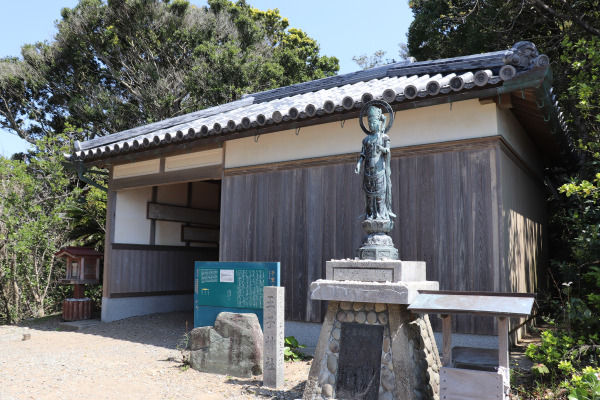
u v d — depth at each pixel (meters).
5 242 10.91
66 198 11.75
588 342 5.40
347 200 7.06
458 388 3.65
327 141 7.36
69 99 21.34
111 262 10.15
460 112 6.31
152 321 9.97
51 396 4.78
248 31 22.09
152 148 8.61
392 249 4.45
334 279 4.45
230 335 5.76
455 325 6.05
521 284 6.93
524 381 4.81
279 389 5.05
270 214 7.80
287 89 10.73
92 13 20.09
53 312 12.56
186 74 20.06
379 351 4.20
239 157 8.29
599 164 7.84
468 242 6.06
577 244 6.77
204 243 12.27
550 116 6.62
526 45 5.36
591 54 7.48
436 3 13.64
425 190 6.43
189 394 4.91
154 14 20.27
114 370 5.92
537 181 9.30
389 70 8.98
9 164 11.27
